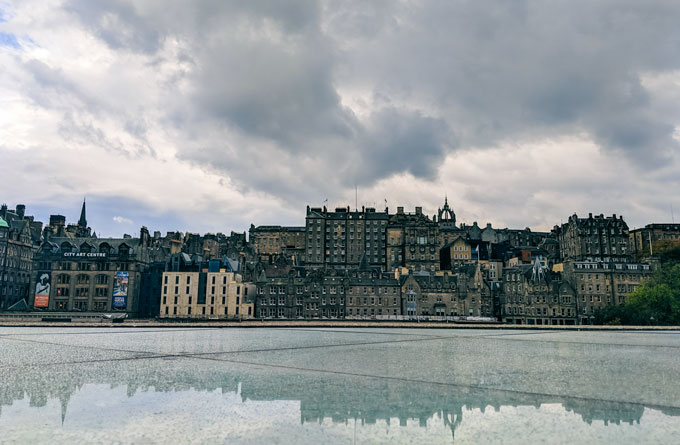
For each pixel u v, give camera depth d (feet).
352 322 421.18
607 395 51.37
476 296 568.82
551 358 90.43
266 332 206.18
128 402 46.80
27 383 56.18
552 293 572.10
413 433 36.94
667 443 34.27
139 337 151.12
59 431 36.73
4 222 623.77
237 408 44.83
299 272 597.11
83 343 119.34
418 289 567.18
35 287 584.40
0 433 35.99
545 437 35.86
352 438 35.70
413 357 89.51
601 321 527.81
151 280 613.52
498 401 48.26
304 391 52.80
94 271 590.55
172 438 35.32
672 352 109.50
